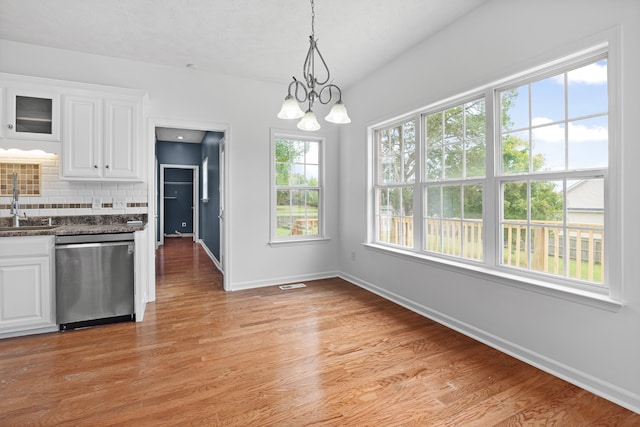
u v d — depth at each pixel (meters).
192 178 9.54
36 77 2.87
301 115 2.03
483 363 2.21
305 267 4.39
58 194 3.22
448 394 1.87
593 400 1.81
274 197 4.17
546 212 2.19
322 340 2.57
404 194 3.50
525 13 2.18
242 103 3.95
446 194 2.96
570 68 2.04
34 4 2.46
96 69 3.31
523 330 2.24
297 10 2.55
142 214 3.53
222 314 3.13
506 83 2.39
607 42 1.78
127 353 2.34
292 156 4.36
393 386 1.95
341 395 1.86
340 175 4.52
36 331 2.67
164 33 2.90
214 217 5.84
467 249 2.76
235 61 3.48
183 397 1.83
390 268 3.56
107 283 2.84
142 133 3.35
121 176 3.18
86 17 2.64
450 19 2.68
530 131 2.27
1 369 2.11
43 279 2.63
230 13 2.59
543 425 1.62
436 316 2.96
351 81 4.05
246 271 4.03
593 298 1.83
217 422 1.63
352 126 4.20
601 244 1.92
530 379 2.02
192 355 2.32
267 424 1.62
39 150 2.93
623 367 1.75
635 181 1.71
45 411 1.70
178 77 3.64
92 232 2.77
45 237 2.63
